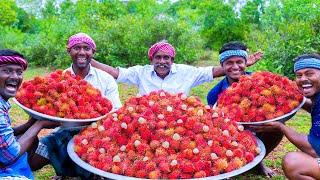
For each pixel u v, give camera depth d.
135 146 3.48
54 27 15.71
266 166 5.26
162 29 13.58
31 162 4.44
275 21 11.67
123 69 5.15
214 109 3.96
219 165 3.35
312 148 3.88
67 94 3.99
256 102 4.12
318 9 10.77
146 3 21.91
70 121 3.83
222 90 4.86
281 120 4.07
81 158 3.60
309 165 3.87
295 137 3.94
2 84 3.44
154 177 3.26
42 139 4.50
